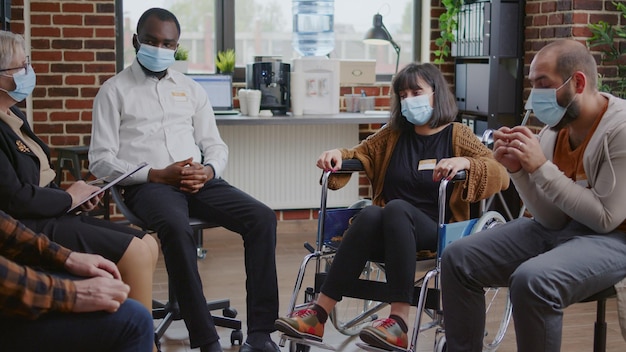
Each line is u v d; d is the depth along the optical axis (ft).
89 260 7.00
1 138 8.62
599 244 8.39
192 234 10.11
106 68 16.74
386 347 9.27
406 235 9.54
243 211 10.68
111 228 9.25
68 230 8.67
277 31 18.63
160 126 11.25
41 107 16.58
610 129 8.42
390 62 19.26
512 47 16.93
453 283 8.86
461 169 9.73
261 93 16.61
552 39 16.15
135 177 10.70
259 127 17.79
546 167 8.42
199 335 9.91
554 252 8.29
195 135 11.75
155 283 14.21
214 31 18.34
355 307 12.99
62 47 16.52
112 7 16.63
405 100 10.44
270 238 10.62
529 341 8.09
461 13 17.69
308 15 17.75
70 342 6.47
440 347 9.75
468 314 8.88
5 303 6.10
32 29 16.38
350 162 10.68
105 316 6.53
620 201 8.31
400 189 10.59
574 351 11.17
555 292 8.01
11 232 6.87
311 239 17.67
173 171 10.63
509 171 8.87
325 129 18.15
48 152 9.57
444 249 9.02
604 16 15.78
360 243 9.68
